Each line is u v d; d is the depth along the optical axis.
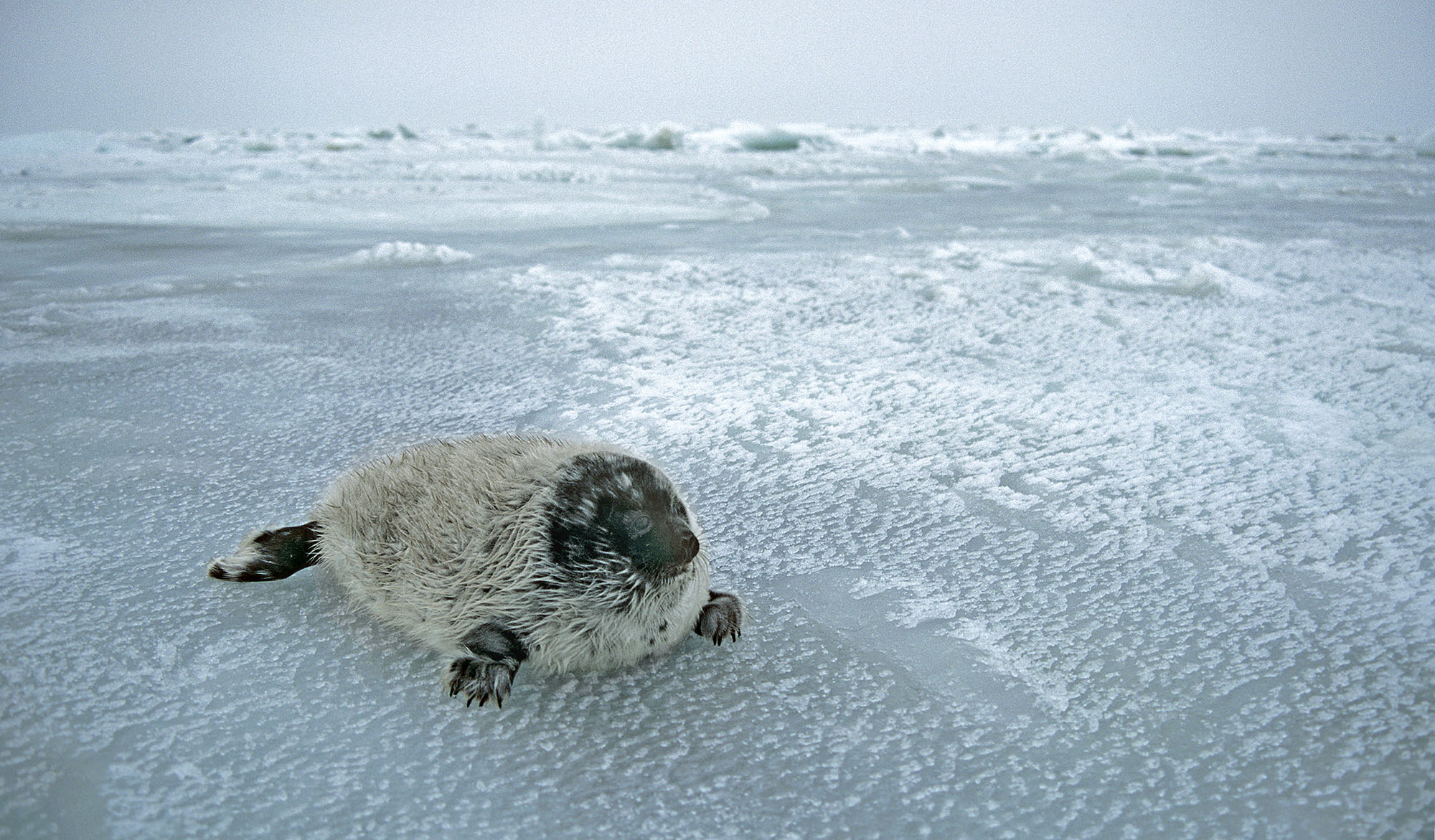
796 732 1.89
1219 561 2.60
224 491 3.12
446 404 4.05
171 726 1.88
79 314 5.91
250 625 2.29
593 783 1.73
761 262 8.02
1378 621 2.26
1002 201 15.64
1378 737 1.84
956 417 3.86
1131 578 2.51
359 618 2.32
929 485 3.18
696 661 2.16
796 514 2.96
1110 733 1.87
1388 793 1.68
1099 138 40.72
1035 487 3.15
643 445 3.55
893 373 4.47
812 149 40.53
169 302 6.36
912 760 1.80
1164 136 53.66
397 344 5.11
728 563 2.65
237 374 4.53
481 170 21.30
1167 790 1.70
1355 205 14.21
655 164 26.88
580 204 14.13
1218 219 12.14
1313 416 3.78
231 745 1.83
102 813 1.63
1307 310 5.80
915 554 2.69
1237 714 1.92
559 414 3.90
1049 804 1.67
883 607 2.39
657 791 1.71
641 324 5.54
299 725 1.90
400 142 41.69
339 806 1.66
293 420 3.86
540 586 1.93
